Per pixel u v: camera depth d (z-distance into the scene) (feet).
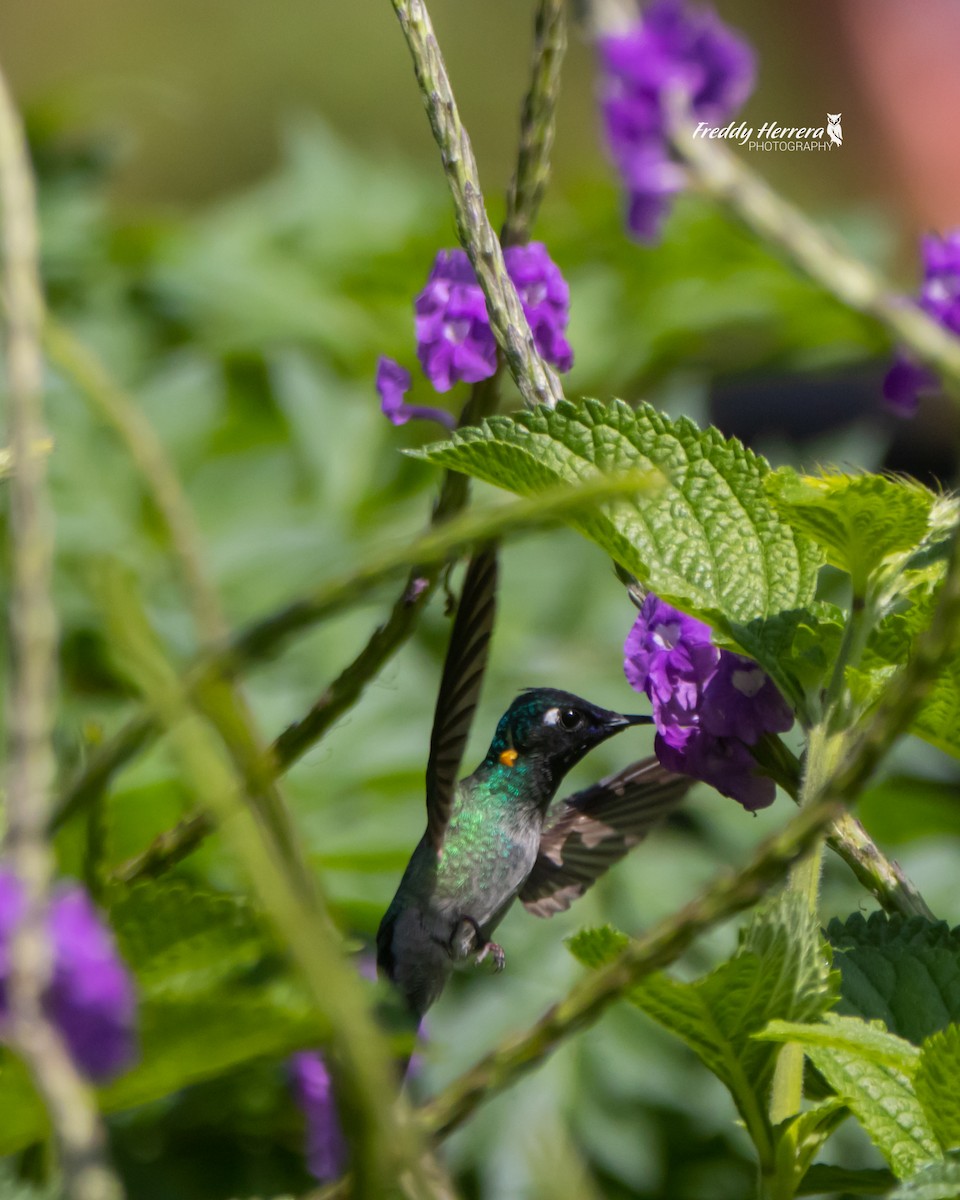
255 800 7.26
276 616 6.91
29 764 6.11
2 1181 8.46
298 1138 8.93
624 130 7.31
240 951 8.46
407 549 6.83
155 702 6.32
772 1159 8.55
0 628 8.95
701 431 8.62
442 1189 7.32
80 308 9.53
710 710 8.61
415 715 9.12
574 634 9.30
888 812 9.25
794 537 8.62
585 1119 8.99
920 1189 8.49
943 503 8.57
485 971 9.04
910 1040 8.60
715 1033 8.54
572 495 6.77
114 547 9.19
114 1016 5.86
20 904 5.82
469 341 8.62
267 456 9.36
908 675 7.34
